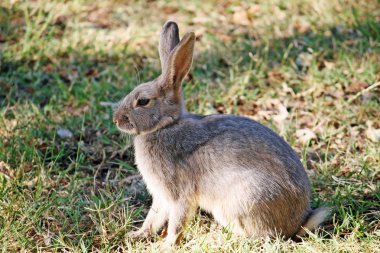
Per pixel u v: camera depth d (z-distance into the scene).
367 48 14.38
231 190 8.68
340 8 16.22
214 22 16.14
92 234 8.98
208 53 14.45
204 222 9.50
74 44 14.77
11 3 16.31
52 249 8.64
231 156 8.67
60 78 13.66
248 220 8.71
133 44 15.04
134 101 8.90
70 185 9.91
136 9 16.70
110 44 14.95
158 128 8.92
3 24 15.56
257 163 8.63
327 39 15.00
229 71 13.79
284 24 15.61
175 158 8.85
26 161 10.51
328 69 13.66
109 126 11.73
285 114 12.16
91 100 12.62
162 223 9.33
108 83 13.15
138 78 13.23
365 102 12.47
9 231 8.77
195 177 8.82
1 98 12.90
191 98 12.75
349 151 11.09
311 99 12.80
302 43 14.73
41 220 9.24
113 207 9.50
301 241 8.93
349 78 13.42
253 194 8.59
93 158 11.03
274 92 13.09
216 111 12.41
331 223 9.27
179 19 16.23
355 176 10.33
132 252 8.69
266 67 13.92
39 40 14.80
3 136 11.25
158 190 9.05
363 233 8.80
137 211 9.48
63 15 16.22
